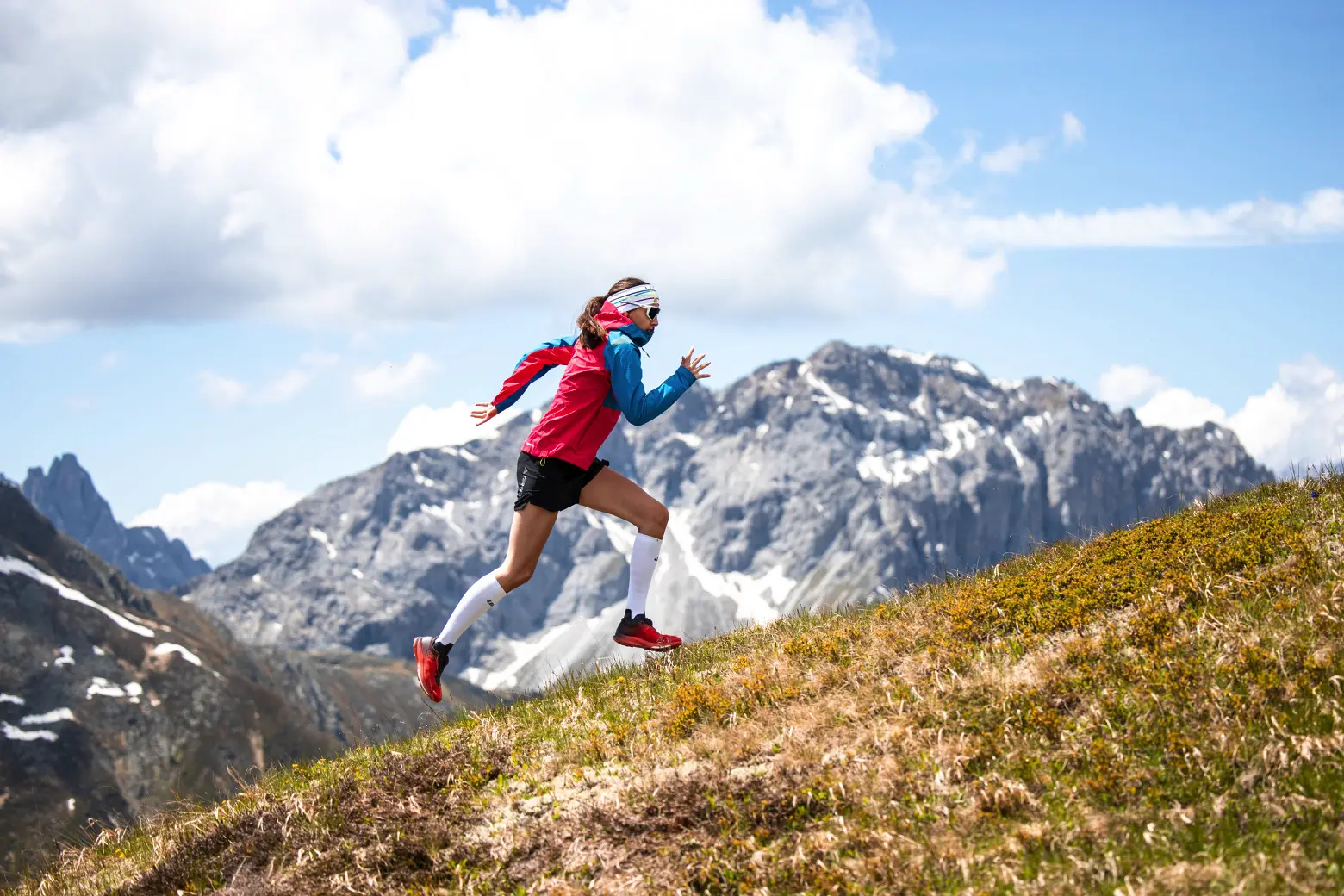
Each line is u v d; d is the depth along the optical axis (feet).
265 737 555.28
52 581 615.98
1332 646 20.57
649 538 26.94
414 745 28.66
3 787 453.99
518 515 25.98
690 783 20.85
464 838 21.89
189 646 612.29
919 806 18.84
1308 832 16.20
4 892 28.63
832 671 25.46
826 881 17.07
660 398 24.75
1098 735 19.81
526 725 28.09
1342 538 26.17
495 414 28.02
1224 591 24.45
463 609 25.90
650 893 18.24
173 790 31.48
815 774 20.53
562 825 21.11
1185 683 20.36
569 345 27.27
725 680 27.02
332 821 23.88
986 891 16.08
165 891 23.43
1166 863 16.08
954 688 22.61
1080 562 29.53
